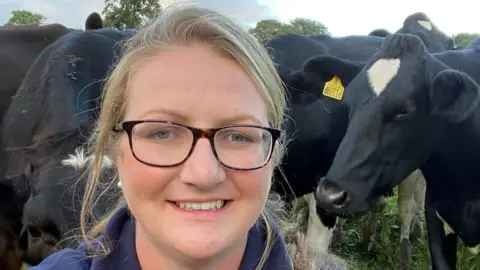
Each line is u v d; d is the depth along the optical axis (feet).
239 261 1.40
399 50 4.56
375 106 4.38
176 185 1.26
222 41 1.29
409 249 6.14
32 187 3.13
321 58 5.34
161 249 1.31
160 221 1.28
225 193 1.28
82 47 4.40
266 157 1.33
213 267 1.33
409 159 4.52
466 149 4.56
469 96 4.26
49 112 3.47
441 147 4.61
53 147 3.24
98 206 2.19
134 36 1.41
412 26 6.79
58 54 4.12
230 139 1.29
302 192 5.93
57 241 2.96
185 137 1.27
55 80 3.79
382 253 6.19
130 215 1.46
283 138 1.72
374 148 4.35
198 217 1.26
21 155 3.40
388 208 7.06
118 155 1.36
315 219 5.68
